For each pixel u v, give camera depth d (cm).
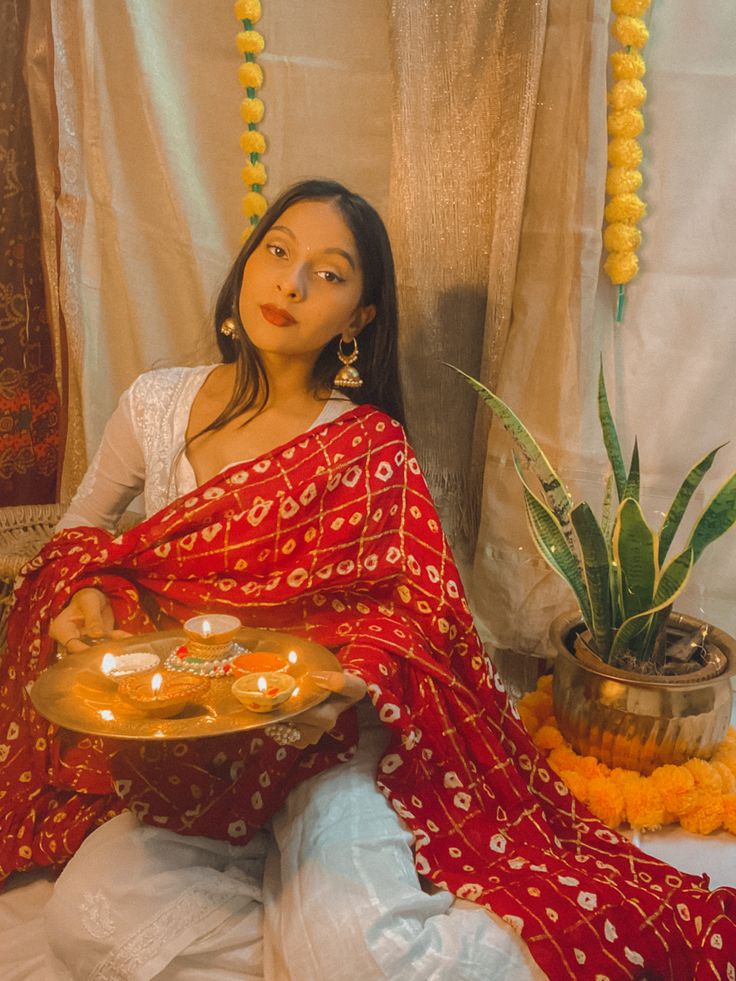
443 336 221
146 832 150
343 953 133
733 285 215
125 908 140
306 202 182
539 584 228
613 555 201
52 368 238
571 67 201
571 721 201
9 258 225
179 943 139
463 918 144
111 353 230
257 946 145
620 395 221
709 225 213
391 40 204
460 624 182
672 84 207
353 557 182
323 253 179
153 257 223
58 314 226
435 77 207
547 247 212
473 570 234
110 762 154
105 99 212
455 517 232
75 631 170
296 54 214
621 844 171
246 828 157
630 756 195
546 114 206
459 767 172
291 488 178
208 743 156
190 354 228
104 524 200
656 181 212
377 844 148
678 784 189
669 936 149
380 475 184
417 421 227
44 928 154
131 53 208
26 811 165
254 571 180
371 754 169
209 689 143
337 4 212
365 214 185
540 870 158
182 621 183
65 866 163
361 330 197
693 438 223
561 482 200
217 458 188
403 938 135
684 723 191
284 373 191
